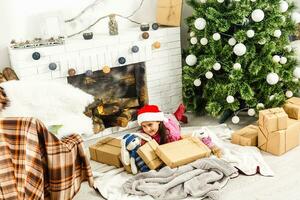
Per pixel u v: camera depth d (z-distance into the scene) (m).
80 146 1.64
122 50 2.81
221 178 2.06
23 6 2.72
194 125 2.95
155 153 2.22
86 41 2.68
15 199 1.40
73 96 1.96
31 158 1.42
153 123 2.38
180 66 3.12
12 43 2.59
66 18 2.89
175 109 3.21
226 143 2.48
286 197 1.90
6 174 1.40
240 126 2.86
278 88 2.76
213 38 2.64
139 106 3.04
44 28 2.73
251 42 2.66
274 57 2.64
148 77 2.99
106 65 2.77
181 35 3.40
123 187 2.06
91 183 1.71
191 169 2.10
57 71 2.63
